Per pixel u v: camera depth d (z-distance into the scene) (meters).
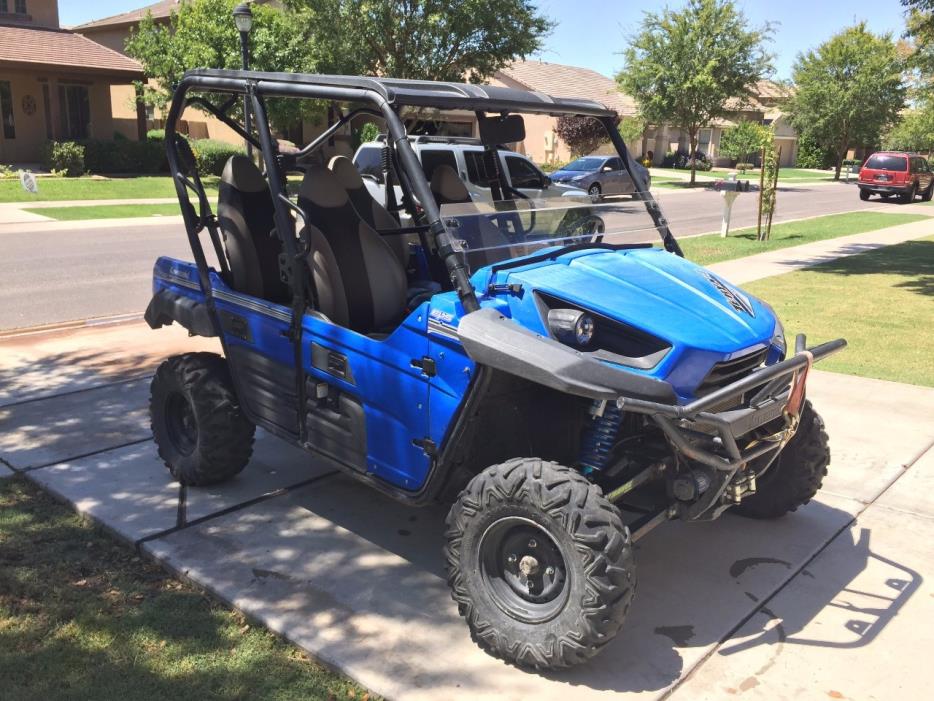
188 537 4.01
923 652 3.22
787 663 3.13
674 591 3.61
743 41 31.61
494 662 3.10
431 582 3.66
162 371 4.59
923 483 4.79
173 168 4.41
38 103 26.81
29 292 10.20
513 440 3.54
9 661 3.05
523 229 3.63
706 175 42.31
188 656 3.12
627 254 3.75
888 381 6.69
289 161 4.41
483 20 19.28
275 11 24.34
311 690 2.95
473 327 3.02
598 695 2.92
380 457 3.58
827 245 15.77
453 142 9.41
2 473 4.74
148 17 26.48
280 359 4.02
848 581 3.74
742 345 3.24
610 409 3.20
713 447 3.11
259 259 4.29
